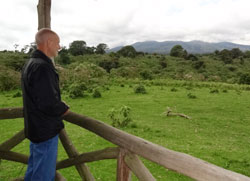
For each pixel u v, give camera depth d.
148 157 2.05
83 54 102.38
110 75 41.22
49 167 2.62
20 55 63.97
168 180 6.26
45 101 2.22
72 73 31.61
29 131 2.50
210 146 9.58
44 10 3.78
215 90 26.64
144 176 2.14
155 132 11.52
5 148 3.66
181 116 15.12
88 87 27.95
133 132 11.42
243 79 40.25
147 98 21.66
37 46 2.45
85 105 18.27
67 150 3.17
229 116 15.45
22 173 6.10
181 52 109.44
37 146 2.58
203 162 1.67
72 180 5.86
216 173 1.55
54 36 2.45
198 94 24.92
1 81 27.62
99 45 114.19
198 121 14.09
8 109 3.33
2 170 6.30
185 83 33.72
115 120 12.66
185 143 9.88
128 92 25.80
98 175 6.35
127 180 2.37
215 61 96.50
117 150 2.44
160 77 46.81
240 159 8.08
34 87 2.24
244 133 11.89
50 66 2.31
